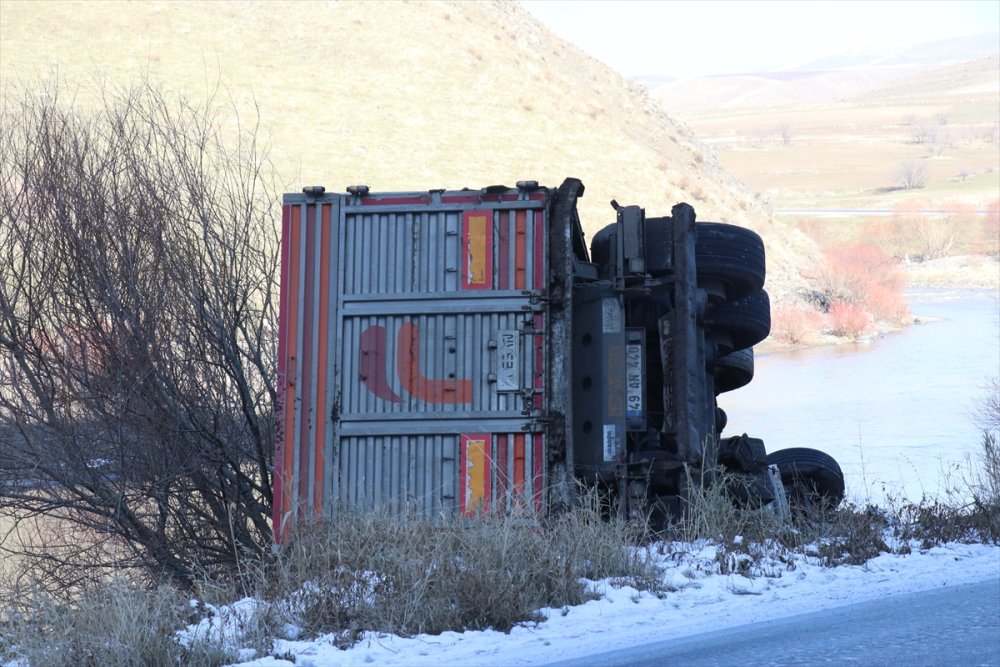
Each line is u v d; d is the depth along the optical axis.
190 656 11.70
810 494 21.05
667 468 18.56
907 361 82.44
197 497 21.06
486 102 123.12
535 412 17.91
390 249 18.53
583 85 157.00
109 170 21.00
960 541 18.80
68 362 19.78
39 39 109.38
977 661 9.51
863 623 11.75
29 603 16.78
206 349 20.69
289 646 12.17
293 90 113.00
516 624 13.08
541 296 18.11
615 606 13.90
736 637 11.44
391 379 18.28
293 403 18.39
